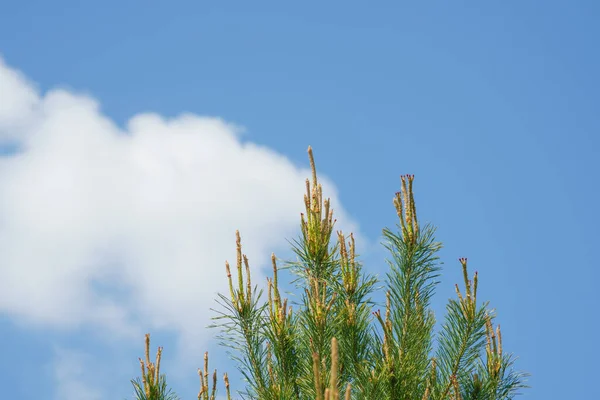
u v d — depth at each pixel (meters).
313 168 4.63
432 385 4.97
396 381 4.50
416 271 4.93
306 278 4.68
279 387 4.54
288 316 4.95
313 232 4.61
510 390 5.06
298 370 4.84
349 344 4.86
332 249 4.88
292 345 4.77
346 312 4.86
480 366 5.15
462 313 5.00
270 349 4.77
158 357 4.21
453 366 5.07
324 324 4.42
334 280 4.91
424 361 4.95
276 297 4.68
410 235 4.86
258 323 4.68
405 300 4.91
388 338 4.59
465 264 4.93
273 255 4.65
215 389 4.30
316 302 4.42
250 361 4.80
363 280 5.04
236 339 4.71
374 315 4.59
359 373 4.67
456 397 4.58
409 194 4.89
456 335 5.05
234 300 4.67
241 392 4.76
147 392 4.11
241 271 4.69
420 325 4.96
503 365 5.13
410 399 4.65
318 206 4.64
